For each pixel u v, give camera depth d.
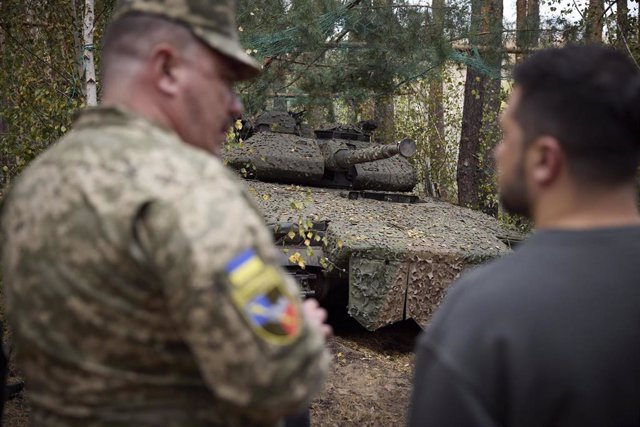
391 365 7.25
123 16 1.78
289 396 1.51
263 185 8.75
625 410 1.44
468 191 13.78
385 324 7.18
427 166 15.54
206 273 1.45
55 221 1.57
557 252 1.52
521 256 1.55
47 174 1.64
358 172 9.23
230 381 1.49
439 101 15.98
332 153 9.08
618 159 1.55
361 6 10.81
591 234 1.53
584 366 1.42
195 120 1.79
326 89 12.01
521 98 1.63
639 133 1.55
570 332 1.43
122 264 1.52
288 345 1.50
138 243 1.52
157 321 1.57
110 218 1.52
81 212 1.55
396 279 7.14
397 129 15.98
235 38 1.83
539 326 1.44
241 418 1.67
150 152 1.59
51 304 1.57
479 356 1.44
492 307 1.46
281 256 7.18
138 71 1.75
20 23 7.97
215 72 1.80
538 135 1.58
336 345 7.58
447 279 7.33
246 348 1.46
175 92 1.76
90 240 1.53
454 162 15.69
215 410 1.65
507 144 1.67
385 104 15.27
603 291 1.46
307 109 13.03
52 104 6.54
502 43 11.69
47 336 1.59
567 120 1.54
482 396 1.42
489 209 13.61
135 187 1.53
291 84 12.13
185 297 1.46
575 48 1.61
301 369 1.53
